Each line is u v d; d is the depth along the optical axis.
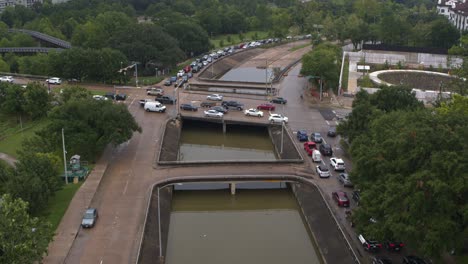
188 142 167.12
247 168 127.62
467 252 88.56
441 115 93.81
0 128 163.62
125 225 101.06
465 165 77.31
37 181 101.50
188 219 114.44
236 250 99.50
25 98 169.62
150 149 139.88
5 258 69.75
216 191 124.88
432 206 78.44
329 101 189.38
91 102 134.75
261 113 170.62
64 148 119.25
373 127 106.88
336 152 140.38
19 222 73.56
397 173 86.56
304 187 119.56
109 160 131.62
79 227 99.81
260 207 121.69
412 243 80.69
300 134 149.12
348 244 92.00
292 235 106.44
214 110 169.50
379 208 84.31
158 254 93.88
